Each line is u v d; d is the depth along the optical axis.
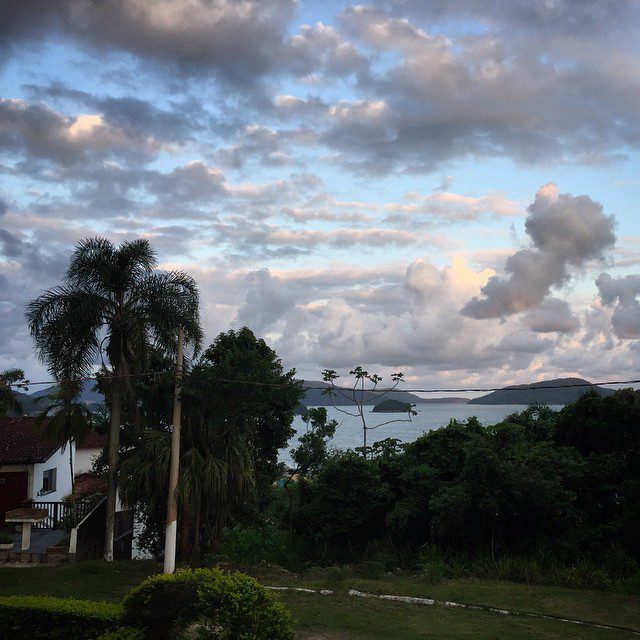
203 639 9.22
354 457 24.52
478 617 14.11
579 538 19.70
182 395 20.61
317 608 14.62
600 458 21.59
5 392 23.16
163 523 22.75
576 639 12.47
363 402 29.80
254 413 21.27
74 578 17.75
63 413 22.95
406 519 21.92
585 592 16.61
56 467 31.09
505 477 20.31
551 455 21.84
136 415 21.42
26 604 10.60
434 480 22.77
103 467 25.30
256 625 9.09
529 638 12.48
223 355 23.91
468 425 25.66
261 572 19.91
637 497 19.05
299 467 27.81
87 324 21.02
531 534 20.55
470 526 20.58
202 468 19.89
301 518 25.25
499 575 18.50
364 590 16.62
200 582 9.90
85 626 10.38
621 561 18.28
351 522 23.47
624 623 13.72
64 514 25.78
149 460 20.23
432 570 18.66
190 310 21.58
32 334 21.05
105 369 21.91
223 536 22.30
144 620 9.92
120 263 22.08
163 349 21.48
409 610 14.62
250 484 21.67
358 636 12.34
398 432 164.12
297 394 24.00
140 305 21.83
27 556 20.58
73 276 21.66
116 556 24.17
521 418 26.66
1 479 27.33
